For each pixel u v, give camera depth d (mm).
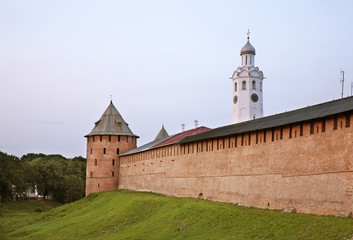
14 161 124875
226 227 47219
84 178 156500
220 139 62250
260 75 117875
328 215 40781
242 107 117062
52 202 137625
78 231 66750
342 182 39844
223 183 60812
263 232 41938
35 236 68938
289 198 47094
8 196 122812
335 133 41125
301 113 48219
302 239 37188
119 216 68500
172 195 77188
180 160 74688
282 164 48656
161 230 54750
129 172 101250
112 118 112062
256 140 53844
